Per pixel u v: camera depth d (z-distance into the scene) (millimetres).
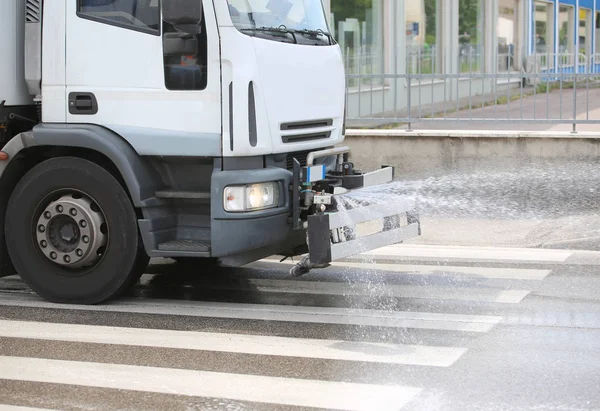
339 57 8648
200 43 7340
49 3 7691
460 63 18625
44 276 7887
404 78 13078
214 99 7324
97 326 7211
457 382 5793
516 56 18922
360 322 7301
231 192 7352
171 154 7445
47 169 7746
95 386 5797
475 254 10078
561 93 12422
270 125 7523
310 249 7422
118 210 7594
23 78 7934
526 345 6602
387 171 8938
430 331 7004
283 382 5824
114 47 7547
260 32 7566
